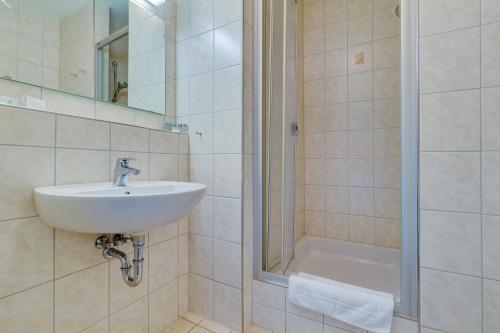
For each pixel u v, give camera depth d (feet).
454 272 2.76
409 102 3.03
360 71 6.45
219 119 4.10
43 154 2.59
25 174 2.45
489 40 2.59
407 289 3.06
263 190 4.31
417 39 2.96
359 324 3.18
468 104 2.68
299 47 6.84
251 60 4.18
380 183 6.24
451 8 2.74
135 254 2.97
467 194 2.69
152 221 2.36
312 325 3.63
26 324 2.46
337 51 6.74
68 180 2.81
